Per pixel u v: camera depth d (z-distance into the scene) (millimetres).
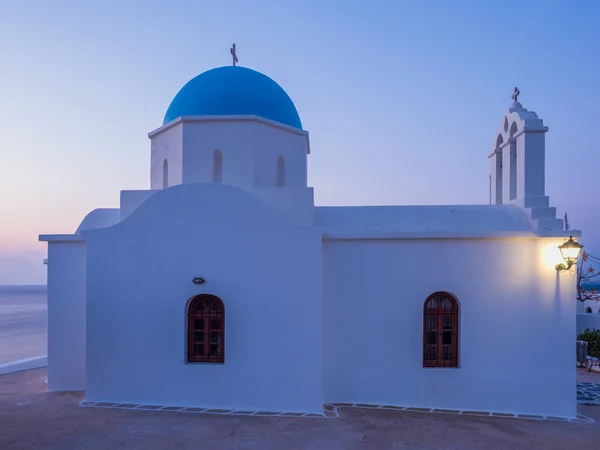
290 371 8219
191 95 10844
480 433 7332
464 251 8828
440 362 8828
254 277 8375
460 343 8742
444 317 8914
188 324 8531
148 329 8492
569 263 8484
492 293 8766
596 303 25875
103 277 8602
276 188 9477
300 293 8281
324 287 8922
